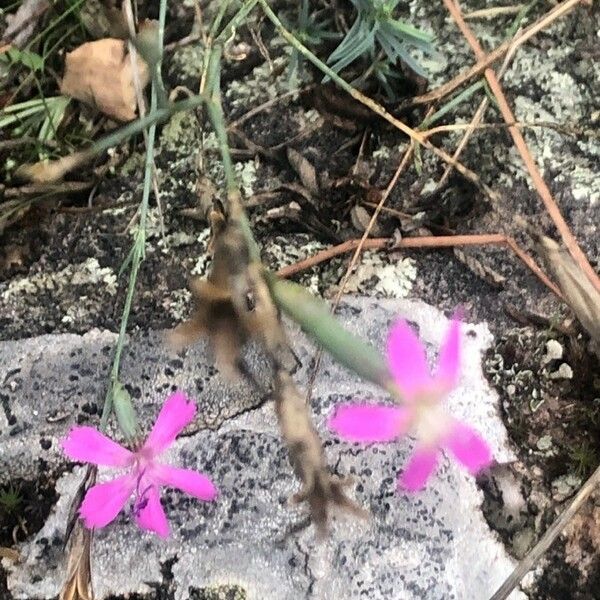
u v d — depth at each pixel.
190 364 0.14
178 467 0.14
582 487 0.12
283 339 0.09
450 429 0.10
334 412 0.14
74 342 0.15
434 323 0.15
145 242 0.15
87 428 0.12
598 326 0.13
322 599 0.13
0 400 0.14
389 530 0.13
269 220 0.15
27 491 0.14
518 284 0.15
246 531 0.14
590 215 0.15
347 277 0.14
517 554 0.13
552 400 0.14
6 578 0.14
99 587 0.13
